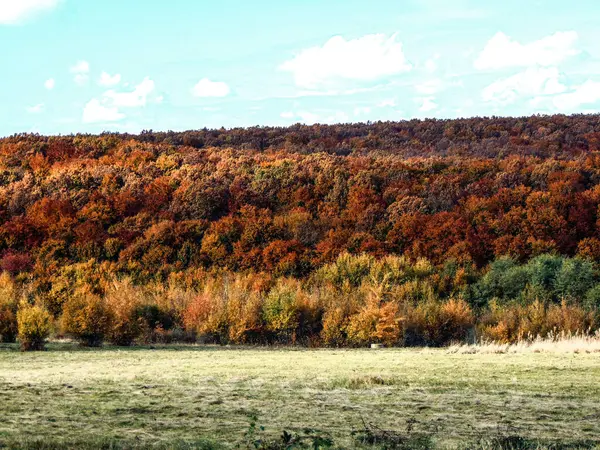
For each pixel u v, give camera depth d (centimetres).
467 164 10056
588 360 2675
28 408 1780
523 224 7681
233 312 5431
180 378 2375
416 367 2633
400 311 5484
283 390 2053
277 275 7481
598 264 7081
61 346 4709
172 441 1383
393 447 1340
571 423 1546
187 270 7531
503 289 6631
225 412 1709
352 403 1817
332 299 5853
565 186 8356
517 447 1336
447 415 1647
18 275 7150
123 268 7681
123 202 9219
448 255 7456
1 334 4912
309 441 1386
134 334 4981
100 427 1545
